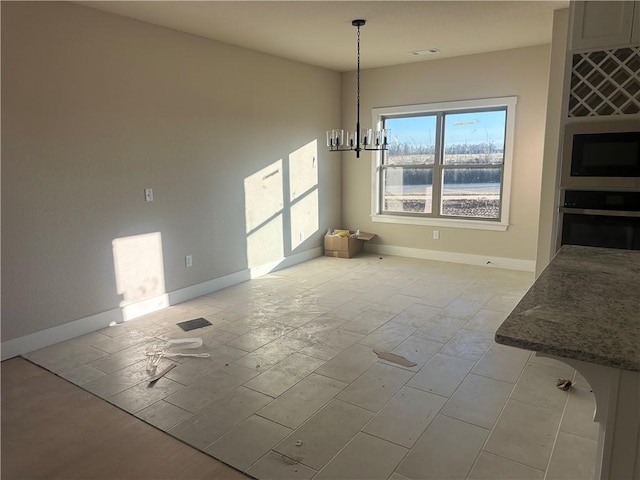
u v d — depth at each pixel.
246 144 5.07
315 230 6.38
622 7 2.78
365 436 2.31
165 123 4.17
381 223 6.58
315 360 3.17
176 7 3.56
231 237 5.01
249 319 3.99
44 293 3.40
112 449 2.25
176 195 4.35
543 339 1.11
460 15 3.89
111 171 3.77
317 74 6.07
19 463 2.15
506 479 1.99
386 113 6.24
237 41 4.64
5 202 3.13
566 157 3.04
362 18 3.93
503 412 2.51
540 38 4.72
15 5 3.08
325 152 6.39
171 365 3.12
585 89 2.96
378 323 3.86
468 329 3.70
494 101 5.42
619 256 2.12
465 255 5.96
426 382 2.85
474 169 5.82
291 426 2.41
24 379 2.94
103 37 3.62
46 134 3.31
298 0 3.45
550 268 1.88
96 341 3.54
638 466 1.15
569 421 2.42
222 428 2.40
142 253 4.09
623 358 1.01
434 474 2.03
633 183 2.85
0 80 3.03
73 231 3.55
